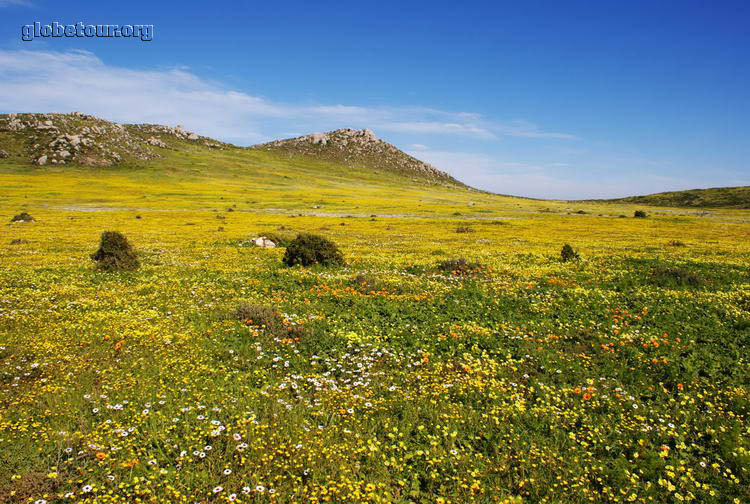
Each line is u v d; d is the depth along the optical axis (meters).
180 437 7.46
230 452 6.98
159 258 29.53
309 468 6.67
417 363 10.85
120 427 7.51
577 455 7.27
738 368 10.82
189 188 140.38
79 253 31.45
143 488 6.12
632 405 8.92
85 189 122.00
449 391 9.52
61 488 6.04
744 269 26.31
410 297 17.95
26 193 106.94
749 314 15.68
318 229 61.19
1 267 23.97
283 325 13.37
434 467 6.98
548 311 16.20
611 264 28.64
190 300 16.95
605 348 12.10
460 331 13.55
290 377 10.00
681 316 15.58
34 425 7.34
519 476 6.80
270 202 116.50
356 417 8.30
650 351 12.03
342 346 12.02
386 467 6.85
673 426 8.05
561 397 9.33
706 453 7.49
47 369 9.90
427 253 34.62
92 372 9.83
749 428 8.05
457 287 20.38
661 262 28.83
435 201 156.25
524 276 23.70
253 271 24.36
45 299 16.36
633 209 152.50
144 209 91.25
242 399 8.70
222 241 42.06
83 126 189.88
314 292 18.72
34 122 182.75
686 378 10.22
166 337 12.09
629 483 6.62
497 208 130.50
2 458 6.50
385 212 106.06
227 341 12.16
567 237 52.91
